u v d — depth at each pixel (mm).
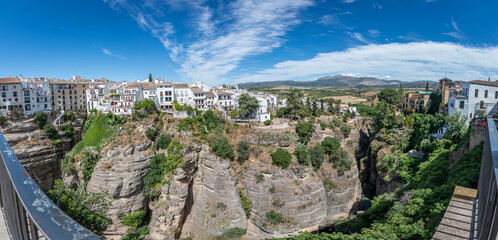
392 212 39844
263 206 68812
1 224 16484
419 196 39531
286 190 68500
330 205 76625
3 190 16094
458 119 62781
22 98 84188
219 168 69688
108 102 97312
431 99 99562
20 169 14797
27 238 13391
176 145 70688
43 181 78062
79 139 90875
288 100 104062
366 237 35031
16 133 77125
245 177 72000
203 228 67938
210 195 70625
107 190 66188
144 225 70688
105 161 68250
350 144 96500
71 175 73500
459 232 23969
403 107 123312
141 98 100000
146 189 69938
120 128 76438
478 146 41875
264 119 100438
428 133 75250
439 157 55469
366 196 83812
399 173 65562
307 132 82188
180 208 66688
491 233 14773
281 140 76062
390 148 84438
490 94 64188
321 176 77938
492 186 16359
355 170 83562
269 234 66750
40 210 11945
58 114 88938
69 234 10688
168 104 101188
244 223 68750
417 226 32656
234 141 77312
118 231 66688
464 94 70188
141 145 71438
